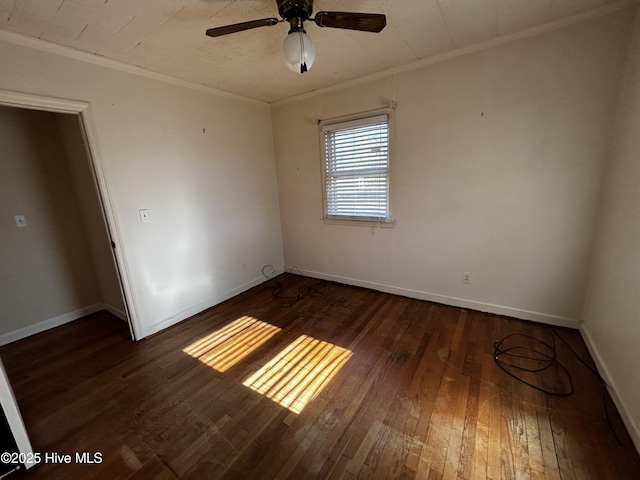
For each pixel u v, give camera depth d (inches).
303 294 136.6
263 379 79.7
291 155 146.5
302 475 53.0
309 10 57.6
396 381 76.2
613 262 72.0
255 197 144.9
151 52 84.7
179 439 61.9
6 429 54.1
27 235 109.7
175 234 112.0
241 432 62.9
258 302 130.6
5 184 104.2
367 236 132.3
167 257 110.0
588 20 76.9
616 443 56.4
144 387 78.6
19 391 79.0
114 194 93.2
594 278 84.4
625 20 73.1
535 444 56.9
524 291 100.7
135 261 100.4
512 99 90.3
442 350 88.1
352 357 87.3
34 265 111.7
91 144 87.0
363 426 62.9
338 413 66.8
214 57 89.7
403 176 115.5
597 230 84.9
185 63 93.4
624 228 67.6
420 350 88.8
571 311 94.2
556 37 81.2
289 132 143.9
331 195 138.0
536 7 72.7
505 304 105.1
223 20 69.6
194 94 113.7
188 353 93.9
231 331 106.5
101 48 81.0
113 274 116.9
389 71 108.7
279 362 86.7
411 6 69.1
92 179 100.0
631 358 59.8
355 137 123.6
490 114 94.5
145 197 101.4
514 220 97.6
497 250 102.6
